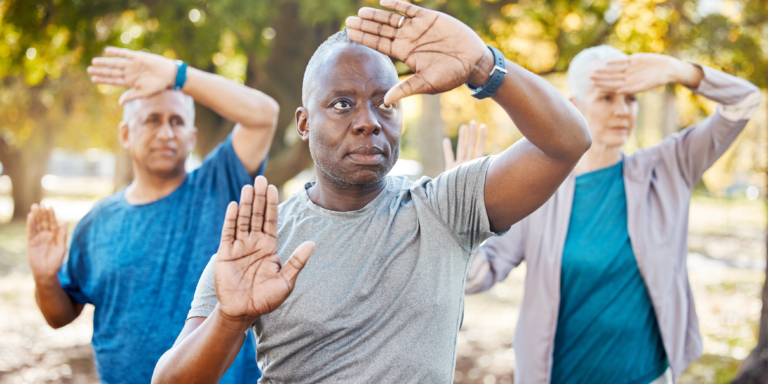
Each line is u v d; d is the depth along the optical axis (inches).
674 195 99.9
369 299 54.4
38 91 542.0
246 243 49.2
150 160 100.0
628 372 94.6
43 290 97.6
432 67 47.1
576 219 100.0
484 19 231.5
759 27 263.3
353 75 52.9
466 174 56.8
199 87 100.1
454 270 56.3
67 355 234.1
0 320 285.4
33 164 748.0
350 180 53.8
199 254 98.3
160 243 98.0
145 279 96.2
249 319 49.2
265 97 106.1
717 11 263.3
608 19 260.5
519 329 101.0
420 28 47.0
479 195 55.8
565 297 98.1
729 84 95.1
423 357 53.6
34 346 245.3
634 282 96.3
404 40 47.2
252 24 210.4
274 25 233.8
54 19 221.5
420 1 219.5
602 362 95.4
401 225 56.6
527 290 100.3
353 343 53.7
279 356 55.0
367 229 56.3
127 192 104.6
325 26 235.5
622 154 104.6
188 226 100.0
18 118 590.2
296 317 53.5
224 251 48.8
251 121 103.5
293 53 242.1
